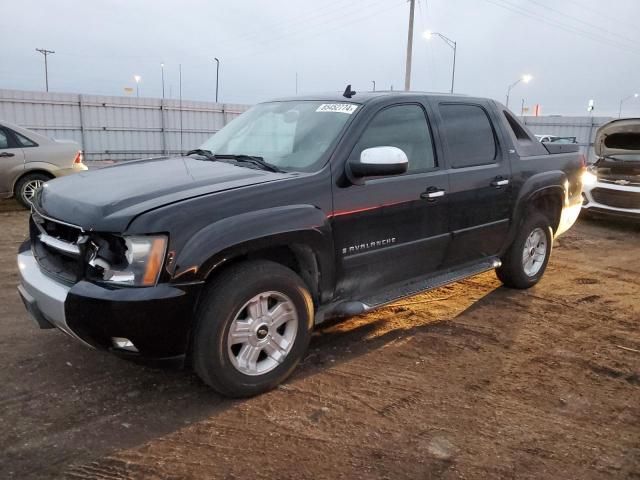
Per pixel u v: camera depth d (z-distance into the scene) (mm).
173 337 2885
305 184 3359
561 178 5422
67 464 2596
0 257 6133
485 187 4559
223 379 3076
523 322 4668
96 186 3307
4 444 2725
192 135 27406
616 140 9938
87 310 2801
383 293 3982
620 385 3600
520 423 3100
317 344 4070
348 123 3705
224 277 3049
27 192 9352
